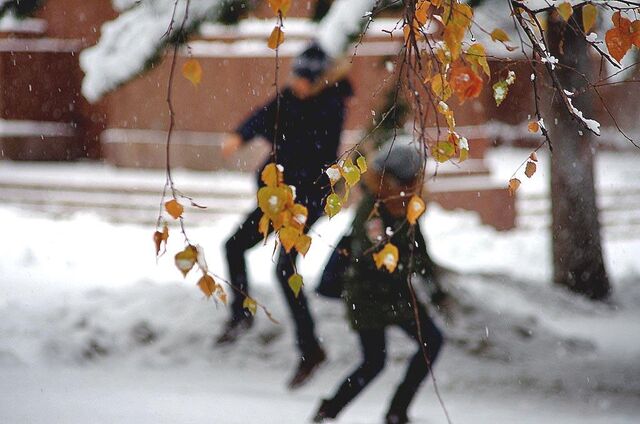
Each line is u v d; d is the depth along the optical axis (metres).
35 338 17.25
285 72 33.22
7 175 34.25
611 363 18.94
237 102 34.12
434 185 32.19
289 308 15.38
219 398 14.12
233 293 17.14
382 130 15.93
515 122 46.53
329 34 14.01
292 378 15.45
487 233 30.77
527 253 28.92
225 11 15.65
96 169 36.34
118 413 12.16
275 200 7.05
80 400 12.98
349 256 13.74
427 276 12.91
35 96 38.03
